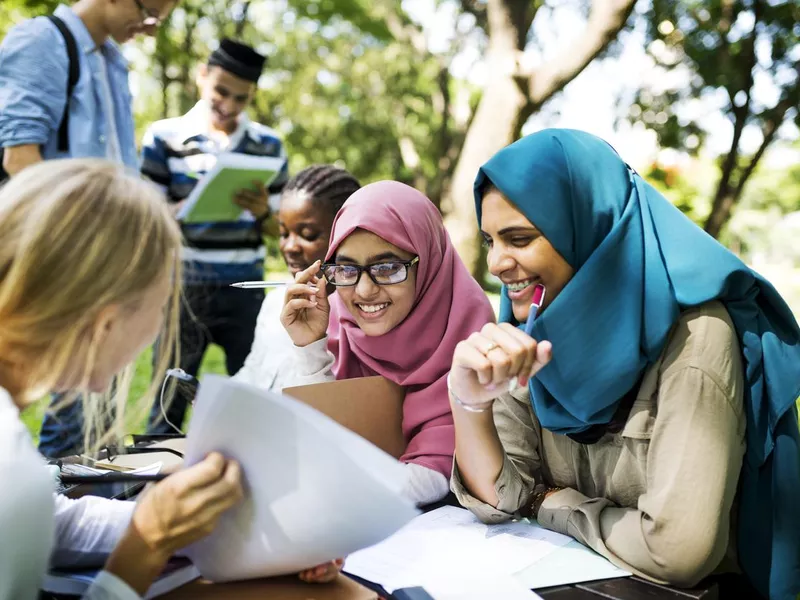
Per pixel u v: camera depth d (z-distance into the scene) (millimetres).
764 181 20797
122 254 1001
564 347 1479
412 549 1410
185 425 3676
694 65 8953
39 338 987
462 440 1542
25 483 915
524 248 1526
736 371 1427
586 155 1541
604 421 1485
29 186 1017
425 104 17859
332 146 18953
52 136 2820
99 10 2881
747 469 1506
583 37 6316
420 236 1885
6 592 899
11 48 2721
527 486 1590
